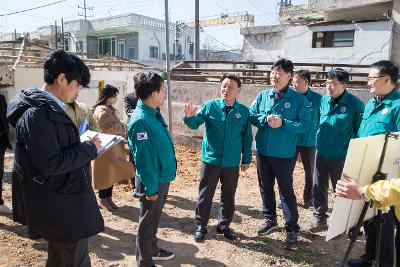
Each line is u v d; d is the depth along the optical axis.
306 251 3.96
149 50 32.06
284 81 3.88
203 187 4.05
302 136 5.02
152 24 31.89
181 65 11.90
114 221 4.64
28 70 11.79
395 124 3.27
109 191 4.95
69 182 2.14
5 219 4.47
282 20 20.66
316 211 4.47
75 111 4.00
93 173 4.68
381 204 2.26
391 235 3.22
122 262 3.62
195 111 3.82
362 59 14.87
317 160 4.38
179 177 6.92
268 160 4.00
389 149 2.39
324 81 8.78
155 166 3.10
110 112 4.88
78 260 2.30
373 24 14.44
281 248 4.01
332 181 4.28
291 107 3.87
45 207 2.11
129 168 4.80
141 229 3.24
